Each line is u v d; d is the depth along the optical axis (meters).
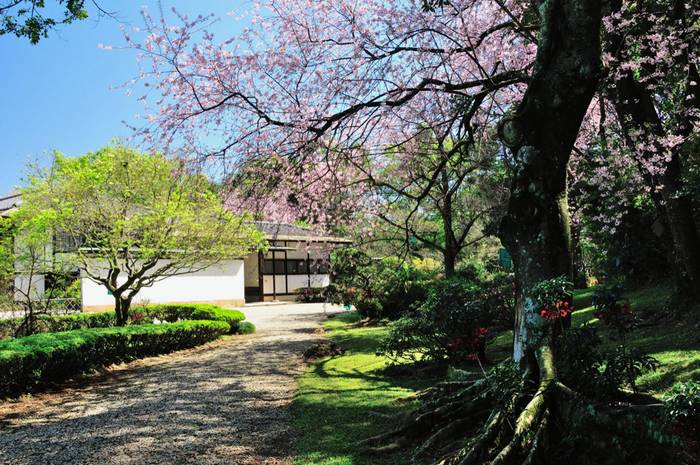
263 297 28.23
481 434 3.60
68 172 10.86
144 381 8.21
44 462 4.37
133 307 16.50
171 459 4.29
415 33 6.09
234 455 4.33
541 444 3.30
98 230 11.18
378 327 14.23
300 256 30.73
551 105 4.09
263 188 7.05
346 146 6.83
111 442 4.89
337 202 8.91
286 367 8.98
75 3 5.09
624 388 4.28
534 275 4.11
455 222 15.04
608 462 3.08
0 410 6.45
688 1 7.05
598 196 9.91
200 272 23.16
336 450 4.23
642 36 6.30
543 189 4.16
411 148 8.66
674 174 7.19
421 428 4.27
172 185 10.73
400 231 13.20
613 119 8.35
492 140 8.66
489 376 4.20
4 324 11.66
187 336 11.94
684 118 7.08
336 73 6.29
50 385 7.84
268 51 6.21
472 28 6.44
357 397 6.16
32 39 5.25
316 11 6.25
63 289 13.01
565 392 3.50
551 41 4.07
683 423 2.80
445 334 7.08
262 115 6.18
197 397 6.82
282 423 5.33
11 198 19.45
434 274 16.47
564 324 4.02
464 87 5.70
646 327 7.42
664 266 10.66
